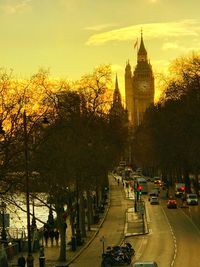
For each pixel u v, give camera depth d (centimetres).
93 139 16988
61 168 13112
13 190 11550
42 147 12556
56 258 13050
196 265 11231
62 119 13825
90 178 16675
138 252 13225
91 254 13612
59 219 12850
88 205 18012
